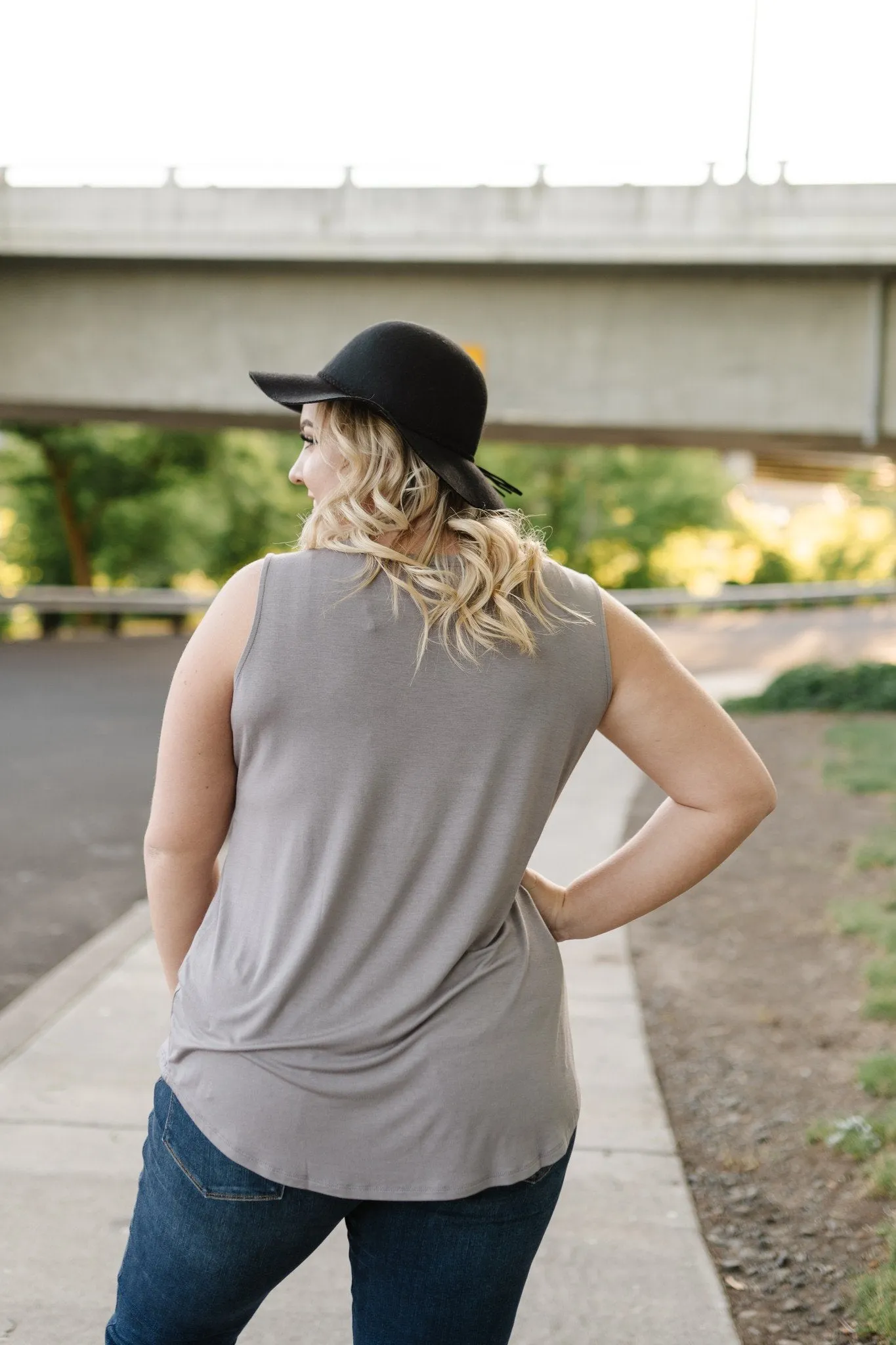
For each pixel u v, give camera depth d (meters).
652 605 32.81
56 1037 3.90
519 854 1.37
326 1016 1.32
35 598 22.69
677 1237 2.80
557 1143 1.37
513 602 1.39
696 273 18.66
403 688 1.33
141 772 9.38
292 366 19.97
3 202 19.41
